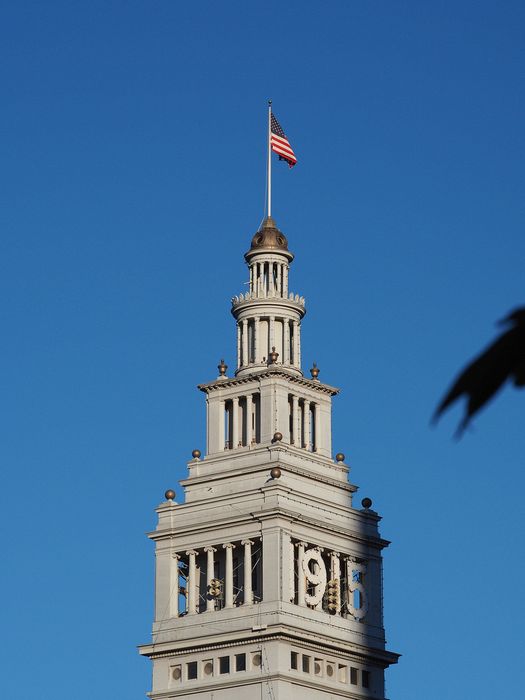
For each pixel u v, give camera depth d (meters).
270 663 152.62
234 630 155.50
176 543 165.38
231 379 169.25
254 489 161.38
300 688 154.00
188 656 159.75
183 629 160.12
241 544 160.62
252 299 172.75
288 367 170.62
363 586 166.12
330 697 157.25
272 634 152.75
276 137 184.00
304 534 160.50
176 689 158.75
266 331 172.50
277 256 176.25
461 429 14.92
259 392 167.50
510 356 14.90
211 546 162.38
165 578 164.38
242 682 153.88
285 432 166.50
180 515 166.38
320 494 165.75
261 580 158.12
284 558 156.88
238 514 160.50
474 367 14.98
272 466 162.00
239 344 173.25
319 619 158.25
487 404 14.97
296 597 158.75
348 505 169.25
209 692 156.25
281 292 175.12
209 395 171.62
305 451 166.62
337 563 163.62
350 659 161.50
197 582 163.50
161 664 161.38
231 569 159.75
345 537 165.38
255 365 170.38
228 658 156.62
